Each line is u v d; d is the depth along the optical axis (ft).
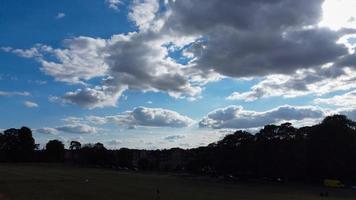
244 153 614.34
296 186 499.51
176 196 307.37
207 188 421.18
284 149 563.07
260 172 586.45
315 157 552.82
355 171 537.65
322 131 549.95
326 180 512.22
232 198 312.71
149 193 322.55
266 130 592.60
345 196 376.48
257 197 331.77
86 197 279.49
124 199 274.36
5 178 425.69
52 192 301.84
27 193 287.28
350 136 542.57
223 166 652.48
